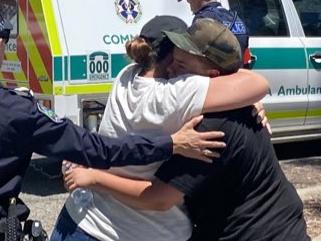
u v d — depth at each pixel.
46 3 6.17
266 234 2.69
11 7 3.74
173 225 2.77
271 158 2.75
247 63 5.46
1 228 2.40
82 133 2.47
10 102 2.37
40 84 6.32
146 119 2.69
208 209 2.74
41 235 2.52
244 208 2.70
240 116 2.68
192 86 2.63
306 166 7.88
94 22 6.28
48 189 6.74
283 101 7.52
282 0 7.54
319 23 7.87
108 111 2.81
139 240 2.74
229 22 4.02
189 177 2.64
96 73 6.29
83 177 2.71
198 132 2.62
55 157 2.45
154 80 2.71
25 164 2.45
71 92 6.21
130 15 6.41
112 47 6.34
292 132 7.80
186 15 6.68
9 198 2.42
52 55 6.14
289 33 7.57
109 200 2.76
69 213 2.84
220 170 2.65
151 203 2.69
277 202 2.73
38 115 2.39
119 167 2.64
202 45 2.67
